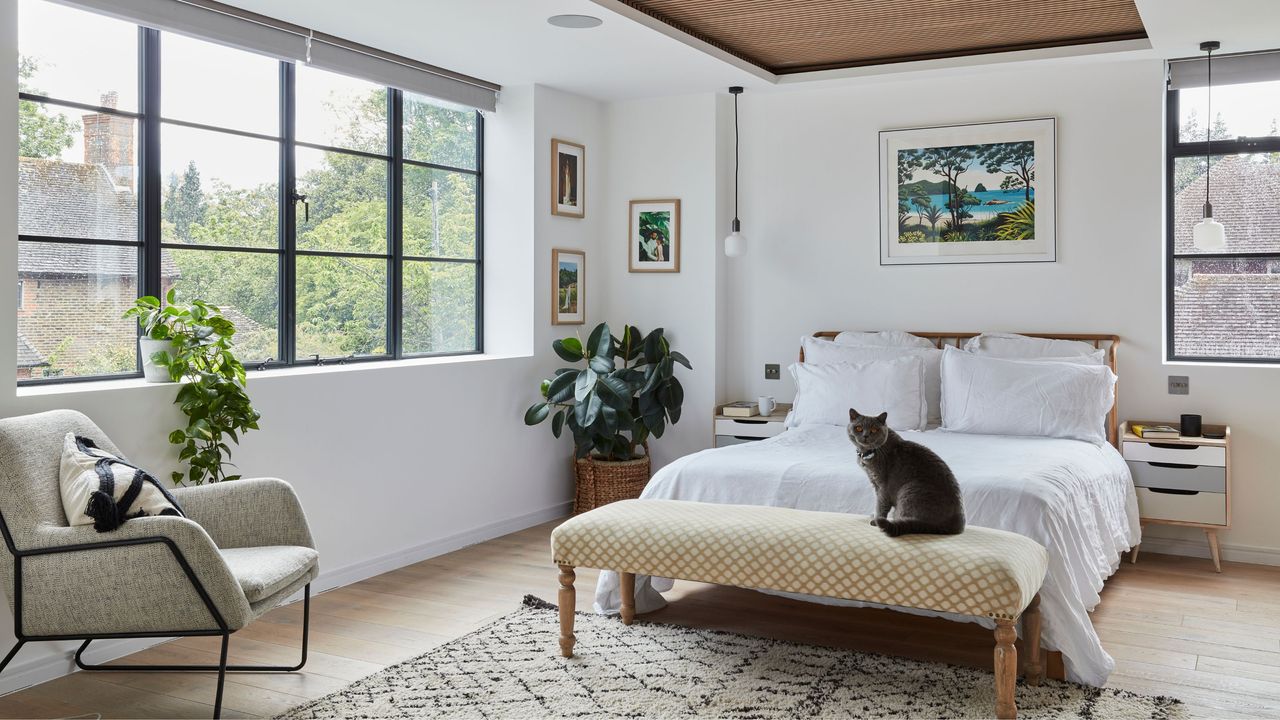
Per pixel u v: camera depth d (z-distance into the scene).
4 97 3.21
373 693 3.18
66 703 3.15
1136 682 3.28
